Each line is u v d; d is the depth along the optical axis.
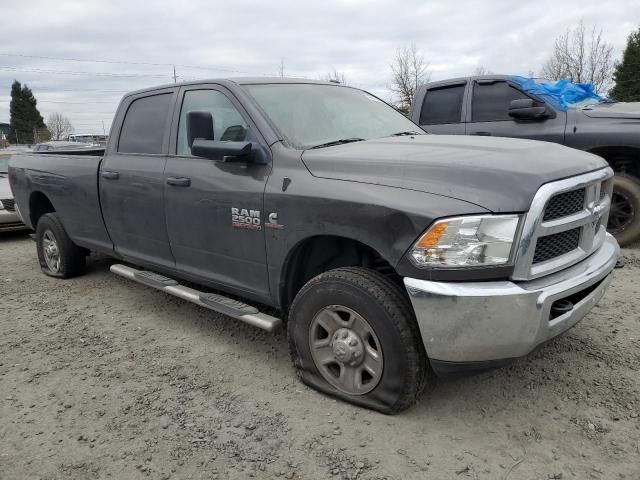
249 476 2.59
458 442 2.78
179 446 2.82
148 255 4.50
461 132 6.93
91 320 4.68
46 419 3.11
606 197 3.29
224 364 3.74
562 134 6.24
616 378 3.33
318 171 3.15
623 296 4.69
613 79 36.03
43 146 14.95
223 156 3.41
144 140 4.46
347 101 4.27
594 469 2.55
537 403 3.11
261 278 3.49
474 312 2.54
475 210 2.55
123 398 3.32
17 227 8.45
